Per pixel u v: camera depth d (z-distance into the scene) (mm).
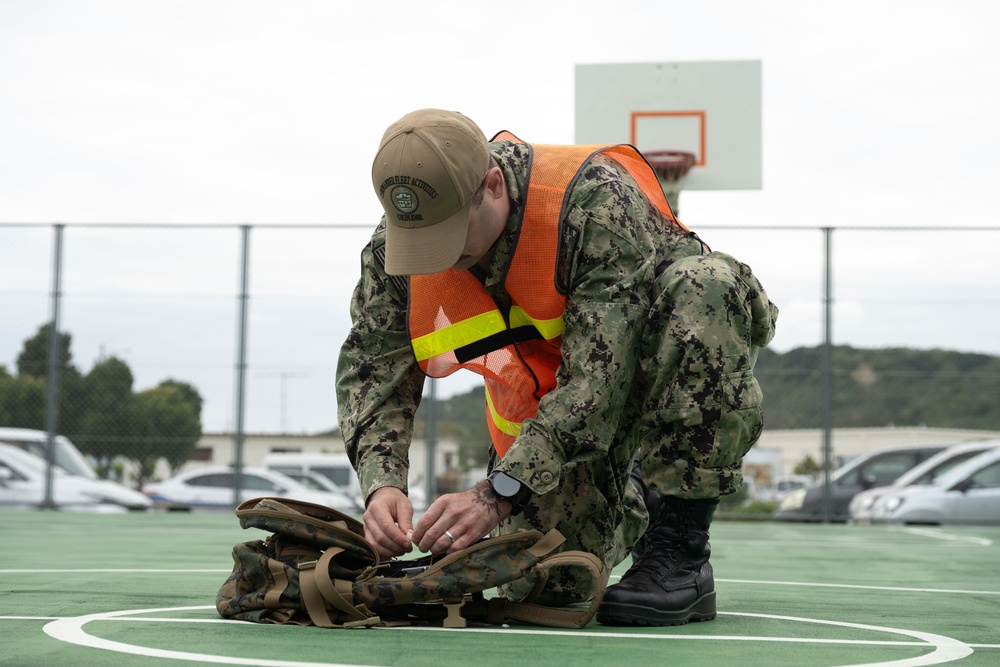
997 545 6109
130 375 9914
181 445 9891
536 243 1978
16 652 1474
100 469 9922
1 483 9906
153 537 5930
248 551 1898
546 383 2125
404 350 2105
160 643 1569
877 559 4770
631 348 1949
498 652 1539
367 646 1567
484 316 2086
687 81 9594
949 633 2000
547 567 1905
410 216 1837
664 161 9539
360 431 2062
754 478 9727
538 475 1873
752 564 4387
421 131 1830
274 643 1575
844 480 9625
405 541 1860
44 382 9953
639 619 1932
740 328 1984
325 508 1997
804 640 1783
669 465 1991
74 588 2658
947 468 9531
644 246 2016
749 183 9484
